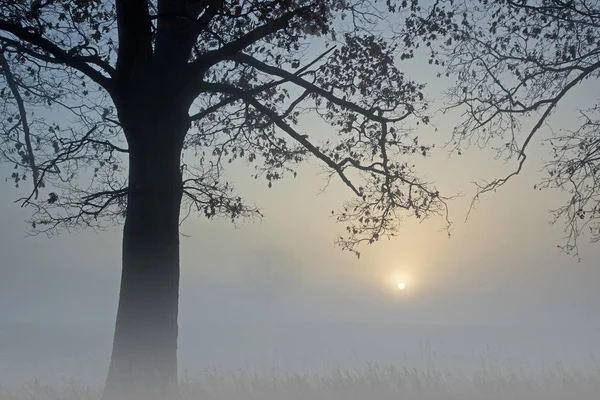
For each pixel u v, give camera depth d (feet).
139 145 39.34
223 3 39.01
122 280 38.58
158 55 40.29
